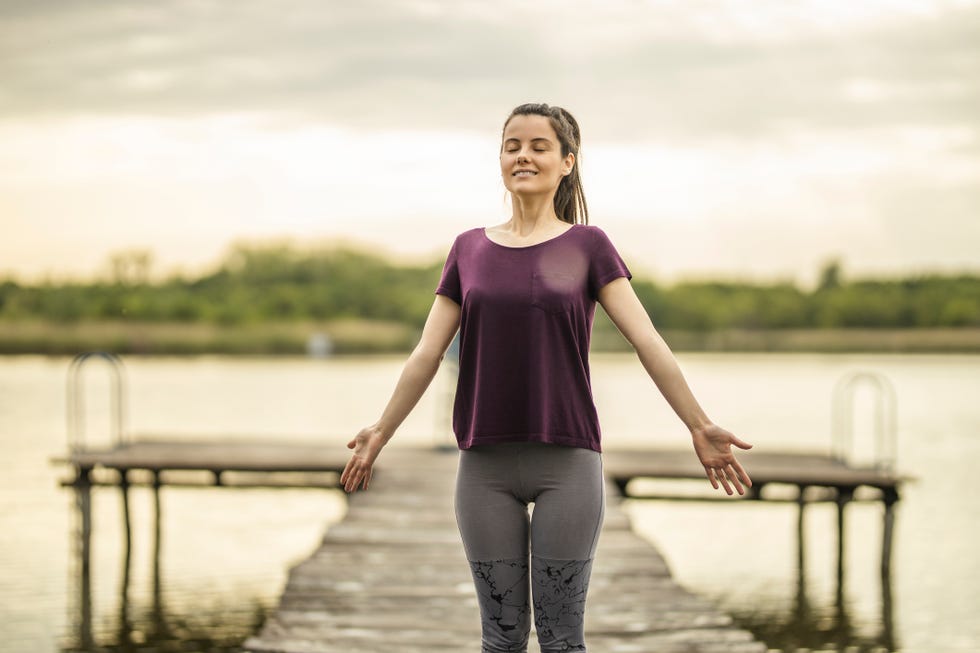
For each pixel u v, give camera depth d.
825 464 10.25
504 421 2.92
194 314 54.59
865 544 10.95
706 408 24.72
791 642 7.48
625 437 18.78
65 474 14.00
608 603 5.86
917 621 8.03
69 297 53.62
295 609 5.77
